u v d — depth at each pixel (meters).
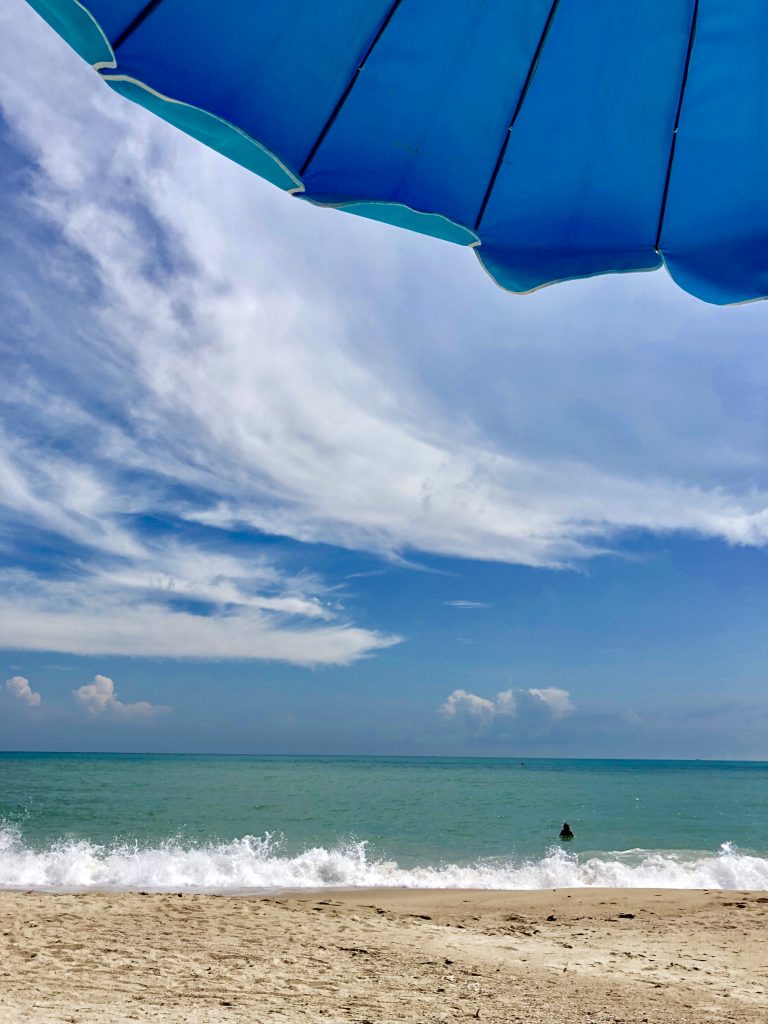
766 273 1.96
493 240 1.91
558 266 1.93
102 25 1.43
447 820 32.22
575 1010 5.95
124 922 8.95
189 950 7.61
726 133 1.83
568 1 1.70
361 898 13.38
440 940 8.94
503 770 127.62
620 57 1.75
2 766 107.50
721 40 1.72
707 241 1.96
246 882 15.16
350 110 1.69
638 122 1.83
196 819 30.62
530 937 9.48
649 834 27.75
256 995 5.98
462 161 1.81
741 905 12.21
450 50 1.69
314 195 1.73
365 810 36.78
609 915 11.41
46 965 6.60
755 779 93.88
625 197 1.90
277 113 1.62
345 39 1.62
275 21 1.55
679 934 9.83
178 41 1.50
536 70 1.75
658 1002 6.30
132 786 55.94
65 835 24.62
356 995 6.16
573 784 72.56
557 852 22.31
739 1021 5.72
